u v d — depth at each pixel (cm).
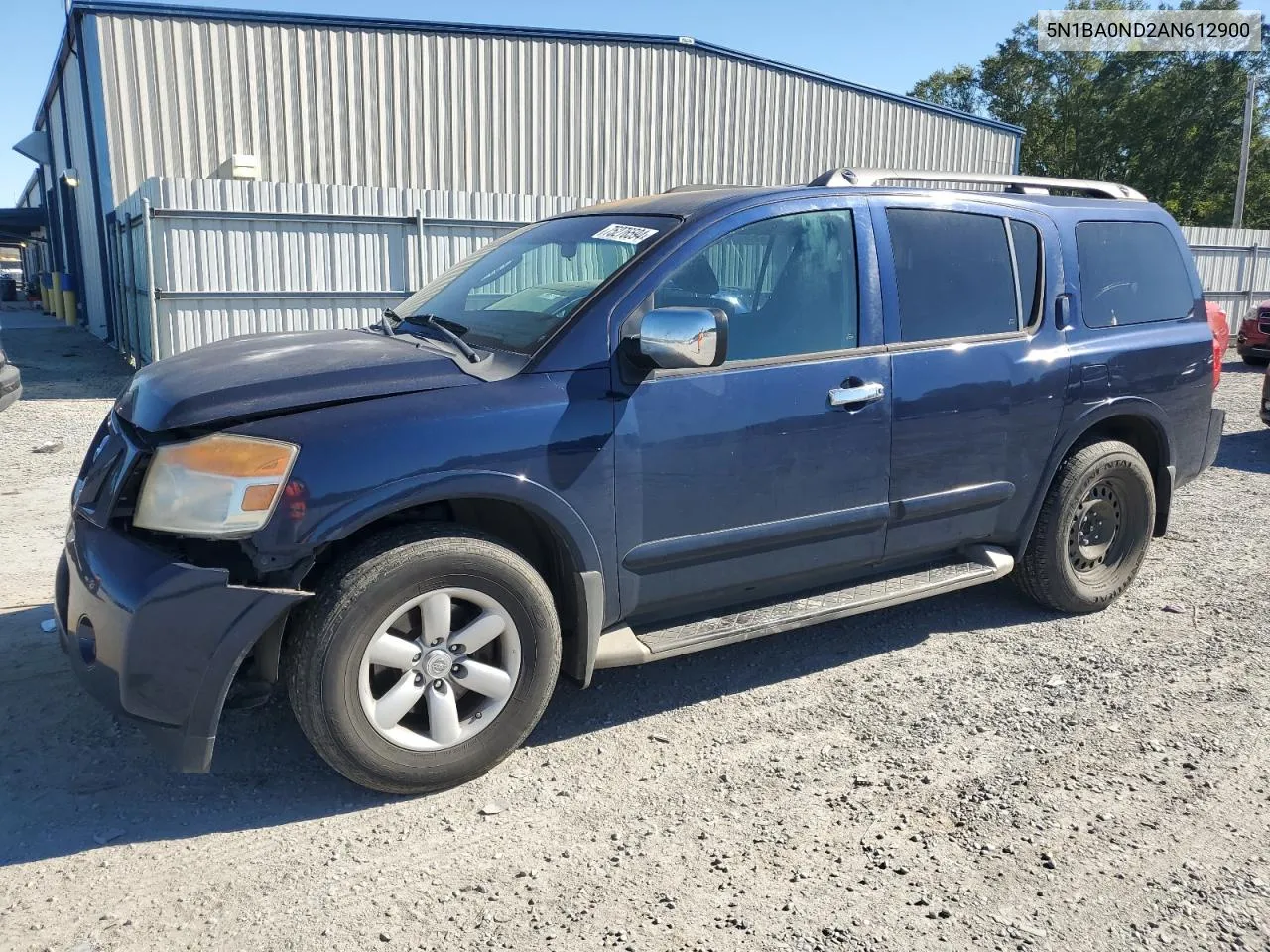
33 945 250
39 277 3762
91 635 303
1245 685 412
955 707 390
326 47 1681
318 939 255
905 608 498
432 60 1759
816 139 2136
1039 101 5125
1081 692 404
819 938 257
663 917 265
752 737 365
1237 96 4691
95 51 1561
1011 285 441
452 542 310
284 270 1336
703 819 312
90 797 318
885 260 403
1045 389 441
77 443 917
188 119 1616
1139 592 526
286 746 352
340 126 1716
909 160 2255
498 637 327
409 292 1416
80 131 2175
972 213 434
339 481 292
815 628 472
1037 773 341
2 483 748
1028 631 470
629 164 1953
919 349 405
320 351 344
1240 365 1666
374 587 297
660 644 357
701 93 1991
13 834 297
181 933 256
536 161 1872
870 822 311
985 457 429
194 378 315
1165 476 506
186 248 1278
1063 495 459
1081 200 482
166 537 305
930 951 253
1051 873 286
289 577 292
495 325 362
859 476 392
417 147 1778
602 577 341
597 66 1889
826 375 379
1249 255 2223
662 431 344
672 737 365
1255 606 505
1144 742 363
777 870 286
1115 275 480
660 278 352
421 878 281
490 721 326
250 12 1619
